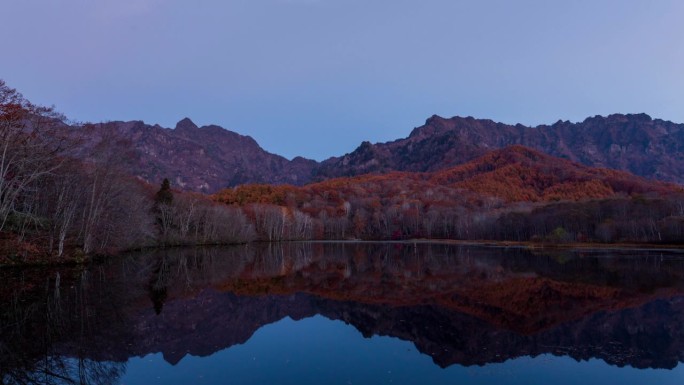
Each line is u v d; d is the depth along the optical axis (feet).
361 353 57.26
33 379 44.70
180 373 48.37
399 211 536.83
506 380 47.06
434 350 58.70
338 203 595.47
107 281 113.60
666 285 115.55
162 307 84.94
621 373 49.42
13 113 119.65
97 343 58.90
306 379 47.01
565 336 65.82
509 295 102.68
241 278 134.82
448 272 155.43
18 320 68.90
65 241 156.66
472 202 590.55
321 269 167.43
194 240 293.43
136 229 202.18
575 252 253.03
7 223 136.36
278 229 440.04
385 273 153.17
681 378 47.62
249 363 52.70
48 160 136.46
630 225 331.57
